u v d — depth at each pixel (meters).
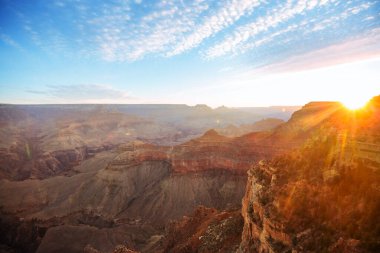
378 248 18.17
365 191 22.33
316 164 28.97
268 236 24.00
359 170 24.25
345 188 23.75
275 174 31.89
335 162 26.92
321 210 22.89
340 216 21.52
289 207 24.38
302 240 21.22
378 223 19.45
